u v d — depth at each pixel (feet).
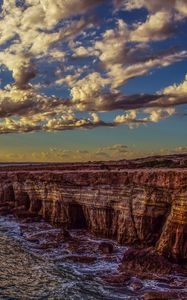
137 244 174.60
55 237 197.36
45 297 120.26
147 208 172.24
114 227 188.65
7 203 301.63
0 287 129.29
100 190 198.70
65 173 227.81
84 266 151.94
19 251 177.78
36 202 260.62
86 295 121.70
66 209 218.79
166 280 130.52
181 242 142.10
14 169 444.55
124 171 195.42
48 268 150.82
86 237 196.13
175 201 148.15
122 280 132.16
